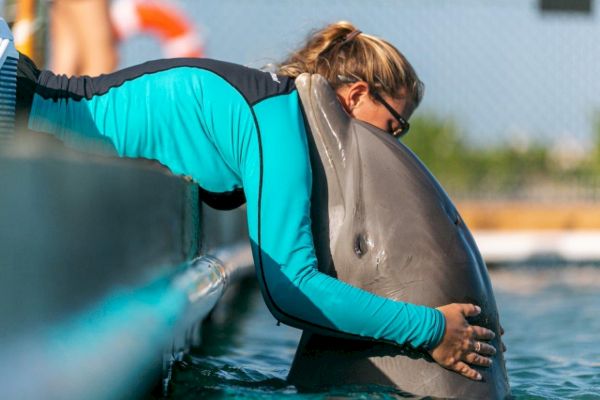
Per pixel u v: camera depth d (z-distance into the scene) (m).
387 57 10.94
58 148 6.24
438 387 9.69
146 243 8.18
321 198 10.26
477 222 36.56
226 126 10.32
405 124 11.21
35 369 5.13
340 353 9.98
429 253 10.04
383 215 10.07
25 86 10.38
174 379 9.92
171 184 9.46
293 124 10.20
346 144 10.38
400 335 9.52
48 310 5.46
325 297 9.47
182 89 10.53
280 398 9.11
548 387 11.45
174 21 40.38
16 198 5.00
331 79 10.98
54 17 28.77
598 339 16.17
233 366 11.75
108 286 6.82
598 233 33.59
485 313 10.30
